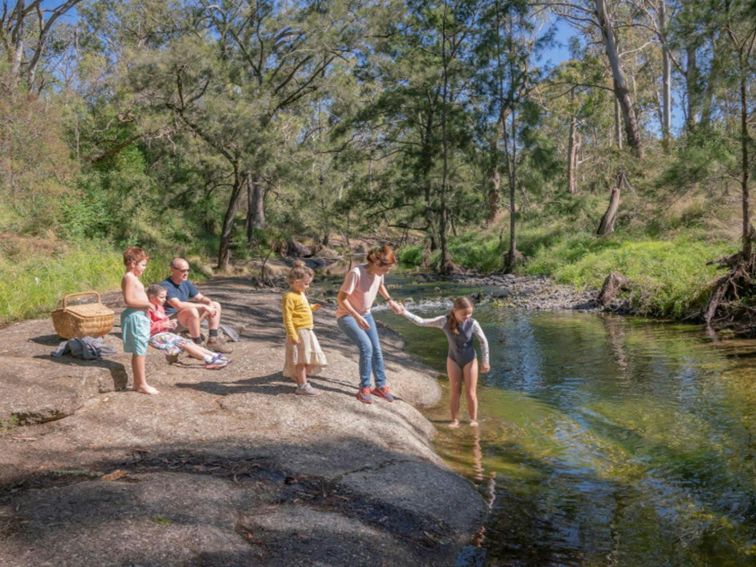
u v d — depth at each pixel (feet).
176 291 26.18
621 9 128.47
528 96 105.50
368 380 21.31
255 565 11.19
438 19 101.04
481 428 21.95
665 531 14.08
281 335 31.32
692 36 42.65
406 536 13.38
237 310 37.40
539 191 111.14
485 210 112.27
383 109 108.17
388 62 104.88
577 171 144.05
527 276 83.25
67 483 14.17
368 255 21.59
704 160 44.73
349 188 119.75
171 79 68.85
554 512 15.20
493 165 106.73
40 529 11.54
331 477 15.42
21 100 65.26
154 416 18.20
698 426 20.88
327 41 85.92
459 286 76.33
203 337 26.22
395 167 119.44
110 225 70.38
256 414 19.02
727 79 41.01
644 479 16.99
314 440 17.58
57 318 21.58
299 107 98.17
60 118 72.08
